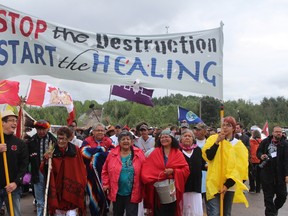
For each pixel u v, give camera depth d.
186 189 3.74
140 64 3.80
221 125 3.57
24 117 6.54
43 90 7.43
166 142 3.62
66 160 3.89
